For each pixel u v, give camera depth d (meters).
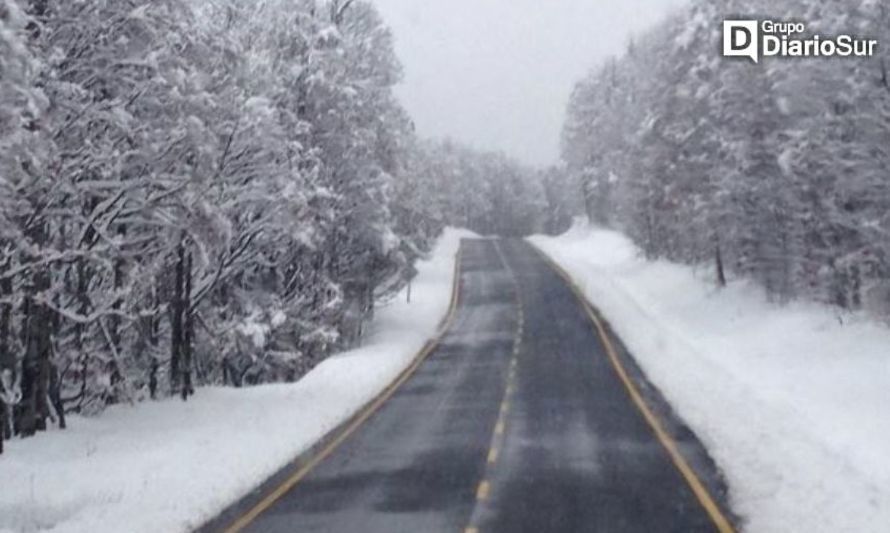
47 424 23.34
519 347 38.97
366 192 45.03
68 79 21.02
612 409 23.56
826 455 16.05
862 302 32.88
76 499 15.57
